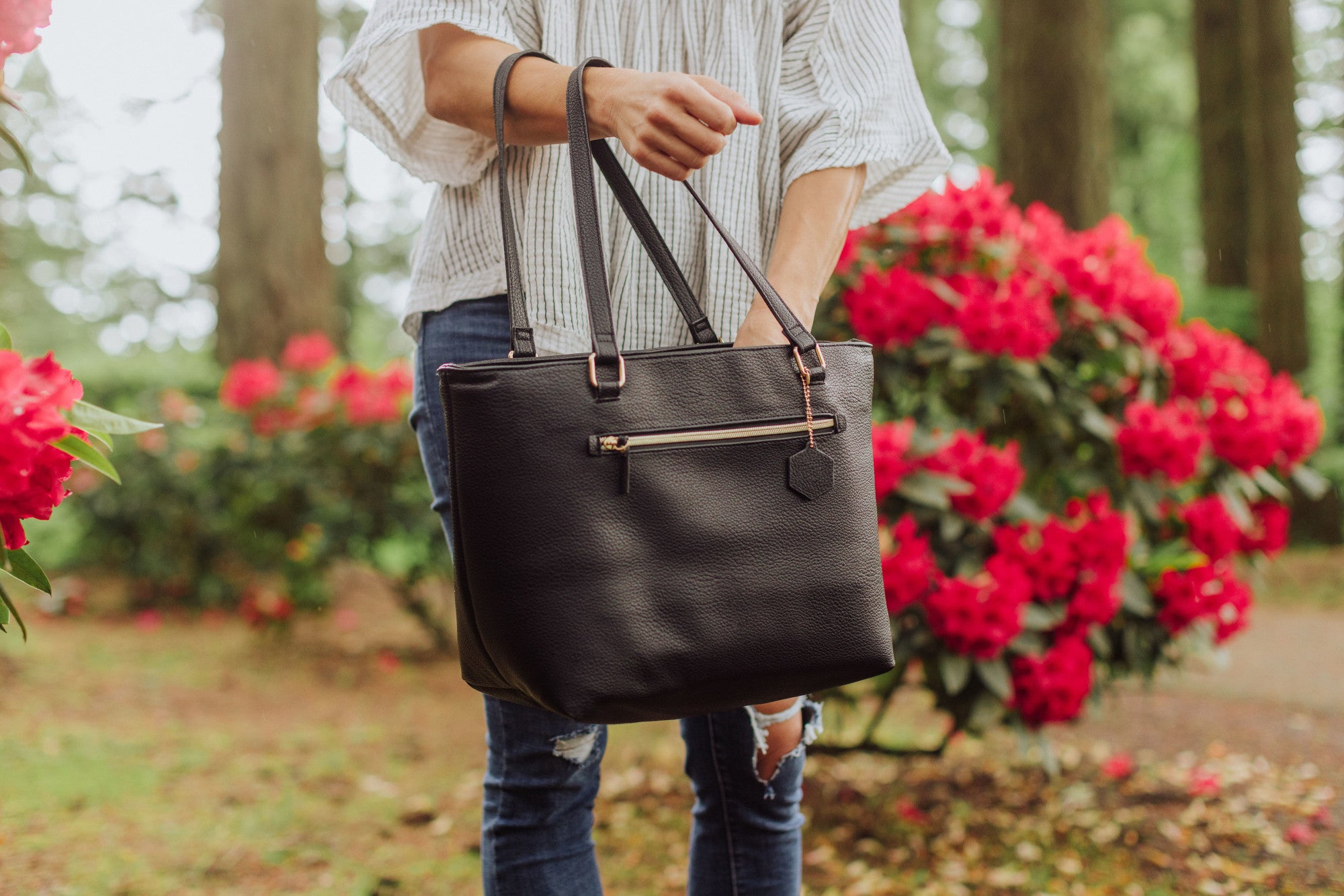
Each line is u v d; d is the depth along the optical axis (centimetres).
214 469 562
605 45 133
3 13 125
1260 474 305
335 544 503
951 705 270
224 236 742
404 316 144
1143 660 288
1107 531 264
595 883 139
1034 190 736
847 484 114
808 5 142
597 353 104
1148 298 288
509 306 120
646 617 103
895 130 145
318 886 241
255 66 739
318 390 543
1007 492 257
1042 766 324
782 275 128
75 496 620
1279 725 368
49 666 462
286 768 334
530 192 128
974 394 294
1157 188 1599
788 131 139
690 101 104
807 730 143
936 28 1742
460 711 419
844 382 116
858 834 274
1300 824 270
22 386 110
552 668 101
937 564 263
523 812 135
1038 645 260
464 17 122
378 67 133
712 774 147
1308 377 932
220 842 266
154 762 334
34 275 2048
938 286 276
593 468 103
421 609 520
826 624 111
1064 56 730
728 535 107
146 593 633
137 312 2077
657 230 122
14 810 278
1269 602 689
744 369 110
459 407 102
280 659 510
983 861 256
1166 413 284
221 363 737
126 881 237
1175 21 1536
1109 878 244
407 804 300
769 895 147
